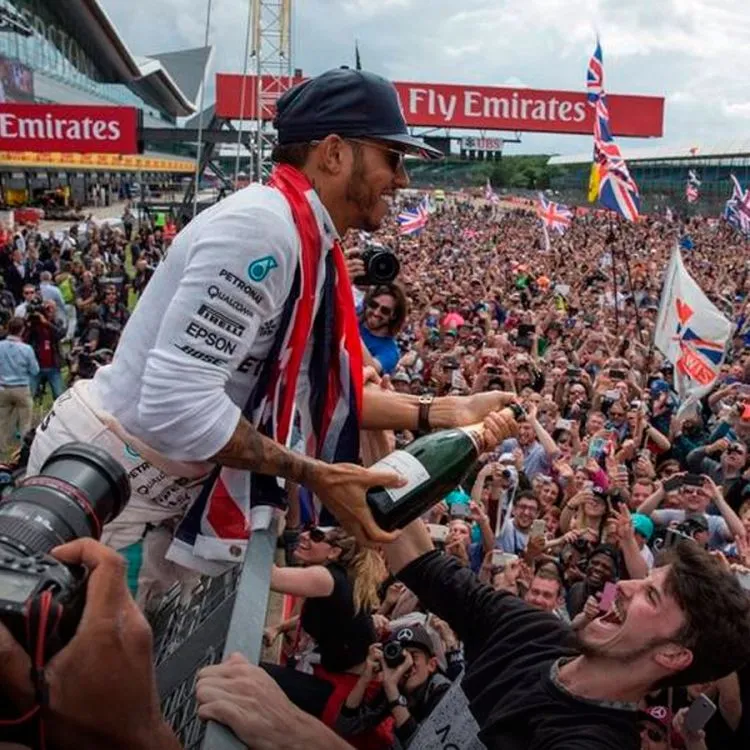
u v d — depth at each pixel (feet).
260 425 5.83
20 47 159.74
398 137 5.75
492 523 25.20
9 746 3.01
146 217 146.82
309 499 7.74
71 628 3.05
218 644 5.26
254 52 79.87
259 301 5.30
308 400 6.34
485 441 6.46
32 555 3.32
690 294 36.32
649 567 21.27
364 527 5.66
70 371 47.03
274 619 16.58
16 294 65.92
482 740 6.39
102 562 3.16
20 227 102.06
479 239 170.50
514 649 6.82
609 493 24.76
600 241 168.14
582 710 6.16
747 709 13.53
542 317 65.36
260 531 5.70
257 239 5.24
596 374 46.24
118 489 4.12
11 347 37.29
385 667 12.11
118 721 3.06
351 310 6.52
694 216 262.47
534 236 177.27
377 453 8.13
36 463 6.14
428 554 7.77
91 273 69.26
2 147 74.54
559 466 28.04
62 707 2.98
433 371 41.06
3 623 2.93
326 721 11.89
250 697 4.72
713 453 32.48
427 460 5.99
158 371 5.16
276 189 5.56
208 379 5.18
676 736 13.26
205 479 6.02
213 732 4.40
